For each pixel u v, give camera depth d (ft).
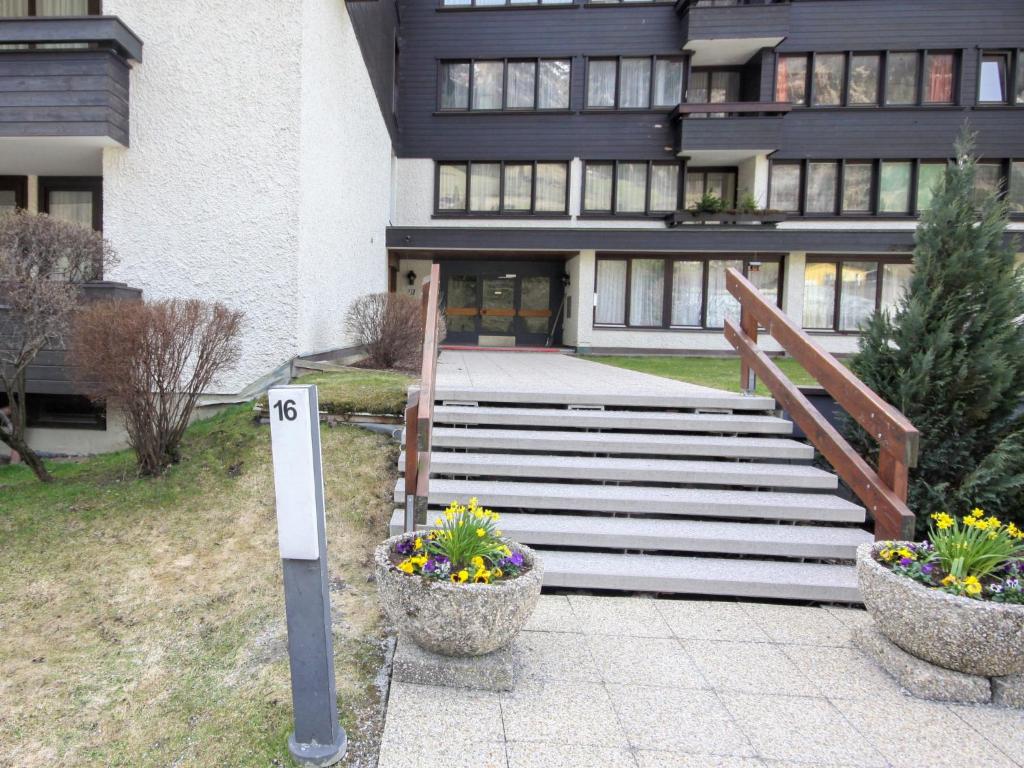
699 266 44.96
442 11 44.27
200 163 21.40
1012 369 14.90
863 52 42.29
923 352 16.11
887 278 43.80
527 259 48.19
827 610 11.27
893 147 42.52
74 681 8.72
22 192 26.76
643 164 44.70
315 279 23.34
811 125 42.86
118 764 7.12
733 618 10.86
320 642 6.95
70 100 20.12
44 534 13.14
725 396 17.53
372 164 34.09
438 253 45.50
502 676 8.38
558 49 44.11
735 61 44.34
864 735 7.74
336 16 25.55
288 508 6.78
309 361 21.52
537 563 9.20
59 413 22.52
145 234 21.62
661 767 7.03
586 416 16.25
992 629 8.14
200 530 13.29
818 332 43.45
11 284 14.17
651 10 43.29
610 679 8.82
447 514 9.70
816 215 42.98
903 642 8.96
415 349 26.89
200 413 21.34
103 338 14.40
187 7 21.06
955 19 41.45
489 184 45.42
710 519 13.50
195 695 8.38
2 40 19.71
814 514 13.14
